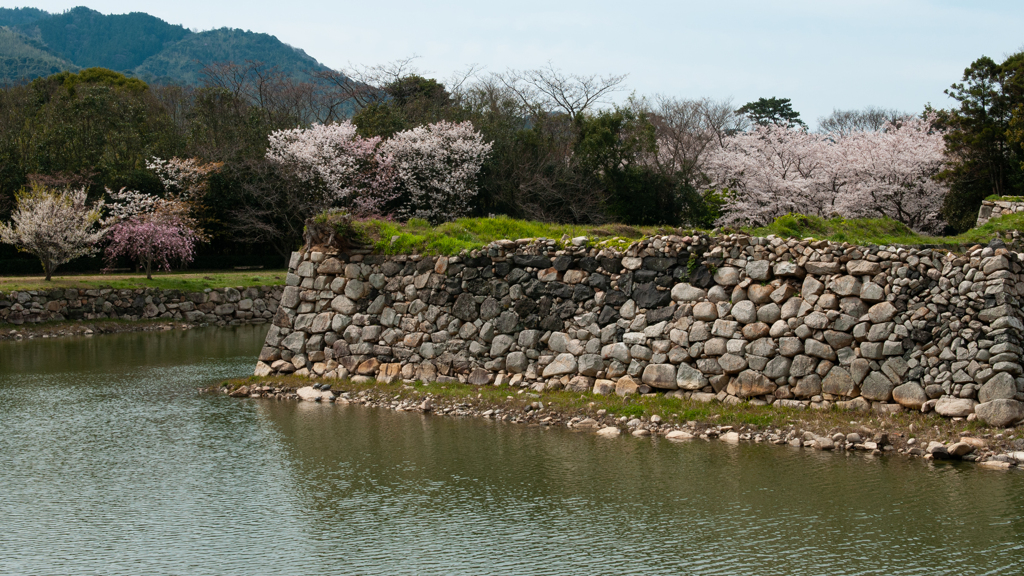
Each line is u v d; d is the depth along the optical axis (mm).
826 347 10633
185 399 13898
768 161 32656
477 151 36781
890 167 28672
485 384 13188
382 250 14438
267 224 38188
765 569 6531
